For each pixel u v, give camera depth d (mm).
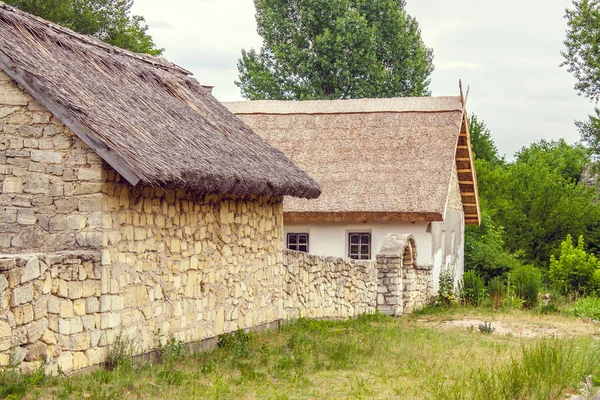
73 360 9953
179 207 12570
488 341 16234
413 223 24328
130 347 11023
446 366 12781
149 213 11734
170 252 12281
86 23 31641
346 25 40812
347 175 24562
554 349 12648
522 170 41656
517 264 32062
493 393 10188
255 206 15398
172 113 13523
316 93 41406
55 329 9648
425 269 24000
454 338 16328
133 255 11305
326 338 15289
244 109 27922
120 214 11062
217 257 13797
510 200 40250
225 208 14133
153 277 11789
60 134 10898
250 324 15070
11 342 8883
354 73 41531
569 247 30719
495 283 25422
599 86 34688
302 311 17469
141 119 11977
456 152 28016
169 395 9578
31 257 9242
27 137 11031
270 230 16078
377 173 24422
